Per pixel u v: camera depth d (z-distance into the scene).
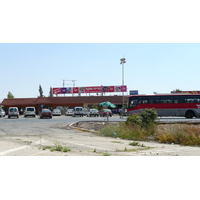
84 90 73.50
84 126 24.50
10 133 19.23
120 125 20.14
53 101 67.75
